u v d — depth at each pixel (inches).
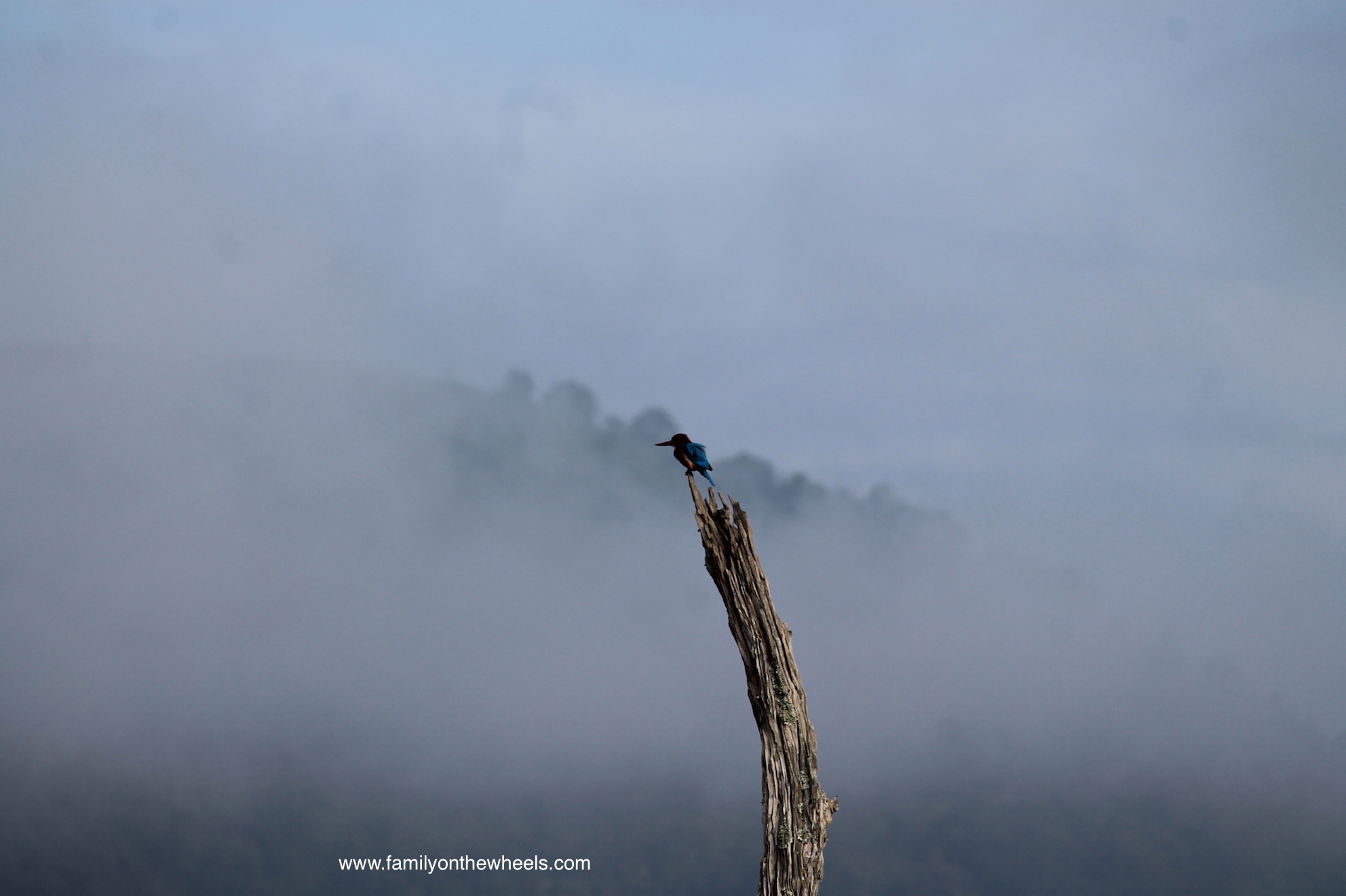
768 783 337.1
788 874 328.8
